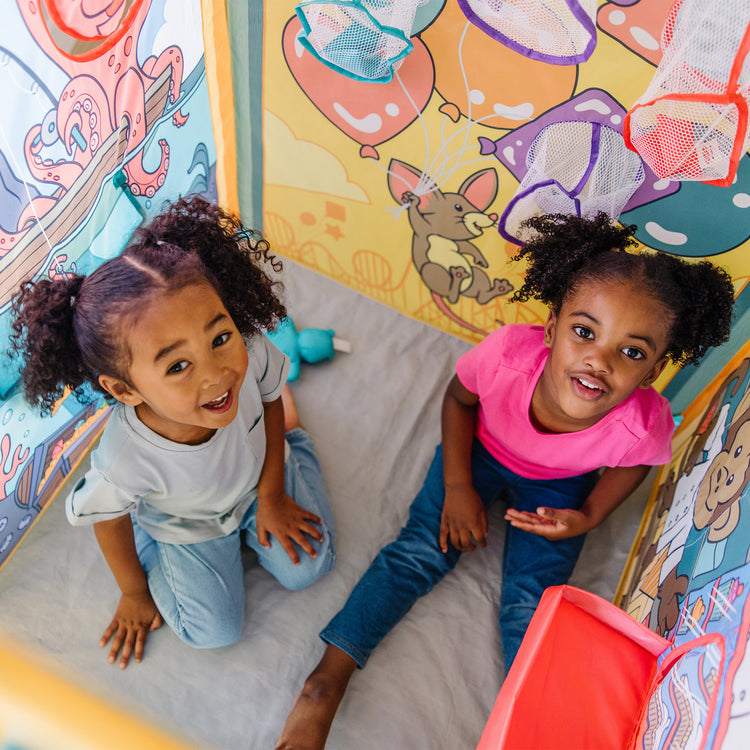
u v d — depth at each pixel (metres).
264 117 1.08
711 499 0.80
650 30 0.72
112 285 0.63
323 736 0.86
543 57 0.80
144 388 0.67
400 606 0.96
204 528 0.94
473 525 0.99
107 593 0.98
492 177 0.99
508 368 0.90
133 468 0.77
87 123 0.76
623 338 0.76
